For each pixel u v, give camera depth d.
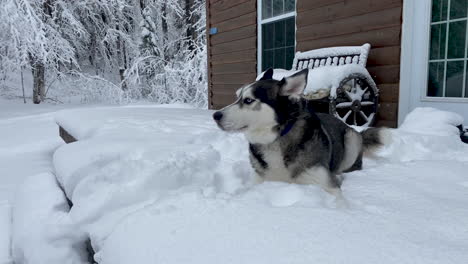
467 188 2.12
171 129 4.42
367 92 5.11
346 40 5.62
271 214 1.60
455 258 1.18
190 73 16.11
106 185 2.34
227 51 8.75
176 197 1.95
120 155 2.88
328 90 4.73
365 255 1.20
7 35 14.46
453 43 4.36
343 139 2.88
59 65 17.25
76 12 18.19
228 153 3.51
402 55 4.79
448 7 4.36
